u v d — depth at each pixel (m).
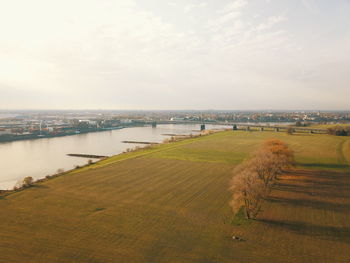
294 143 182.25
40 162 148.12
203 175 101.50
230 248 49.69
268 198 74.62
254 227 57.91
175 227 58.34
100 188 85.88
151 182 92.69
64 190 83.94
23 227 58.38
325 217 62.41
